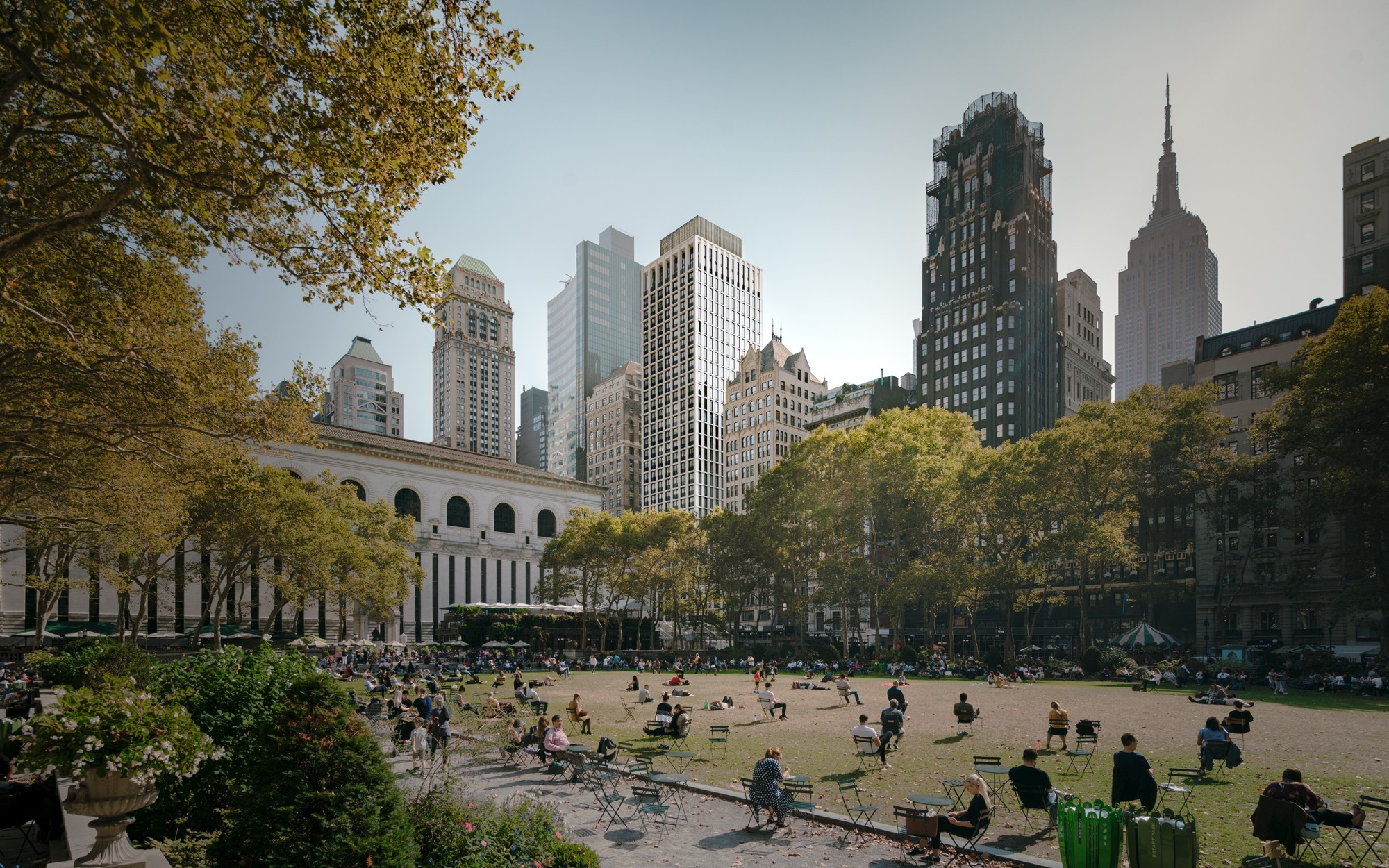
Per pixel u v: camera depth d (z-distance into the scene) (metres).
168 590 81.94
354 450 98.56
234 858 7.29
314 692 7.84
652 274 183.75
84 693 8.75
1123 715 29.66
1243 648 59.00
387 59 10.92
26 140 13.37
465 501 110.19
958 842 12.83
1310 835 10.81
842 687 35.69
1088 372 148.88
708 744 23.28
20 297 13.96
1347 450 48.88
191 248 16.61
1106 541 55.47
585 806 15.69
